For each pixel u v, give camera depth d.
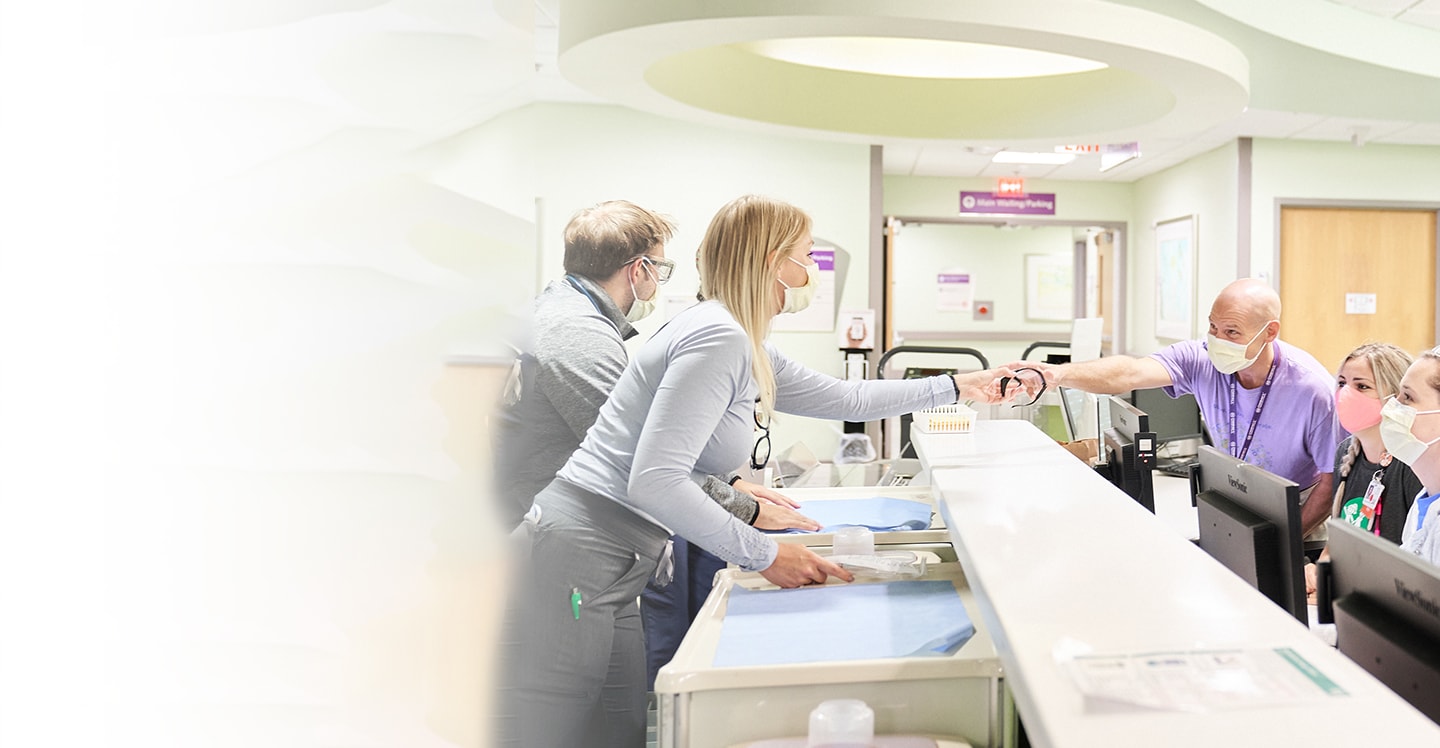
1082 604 0.83
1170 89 1.45
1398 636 0.88
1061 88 1.77
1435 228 5.96
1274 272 5.77
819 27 1.21
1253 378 2.35
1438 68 3.79
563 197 5.21
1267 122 5.27
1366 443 2.04
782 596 1.26
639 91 1.56
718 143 5.31
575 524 1.33
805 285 1.53
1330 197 5.79
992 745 0.98
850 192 5.45
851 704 0.93
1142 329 7.32
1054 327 9.68
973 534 1.08
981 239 9.66
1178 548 1.01
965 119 1.83
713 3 1.21
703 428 1.28
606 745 1.41
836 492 1.88
